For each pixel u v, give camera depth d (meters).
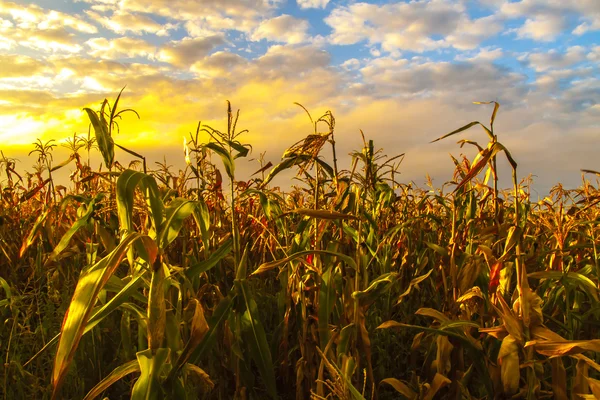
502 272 2.91
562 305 3.49
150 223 3.04
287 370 3.51
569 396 2.85
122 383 3.41
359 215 3.14
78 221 3.49
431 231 5.56
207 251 3.19
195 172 3.87
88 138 4.95
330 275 3.19
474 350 2.56
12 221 5.62
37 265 4.45
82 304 1.73
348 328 2.88
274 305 4.61
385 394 3.42
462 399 2.93
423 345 3.51
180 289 2.81
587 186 4.14
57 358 1.67
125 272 4.18
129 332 3.25
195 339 2.24
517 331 2.37
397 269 4.68
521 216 3.89
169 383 2.21
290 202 5.22
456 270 3.34
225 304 2.81
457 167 3.98
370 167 3.27
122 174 2.14
